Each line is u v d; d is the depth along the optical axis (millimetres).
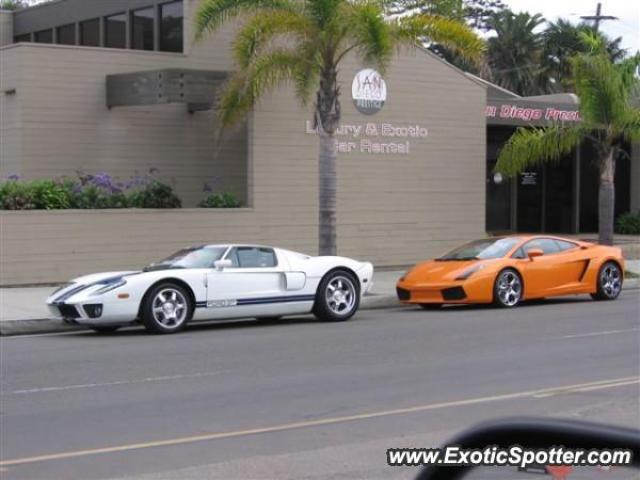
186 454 7355
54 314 14602
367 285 16734
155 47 27000
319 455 7324
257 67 20688
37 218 20203
